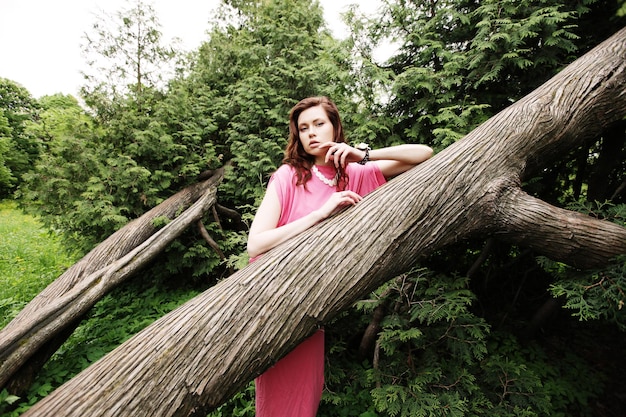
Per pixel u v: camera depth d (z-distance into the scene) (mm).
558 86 1519
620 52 1506
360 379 2172
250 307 1021
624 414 2188
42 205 3336
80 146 3387
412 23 2740
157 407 915
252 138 3672
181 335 993
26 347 1959
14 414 1821
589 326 2986
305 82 3701
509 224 1312
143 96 3816
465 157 1310
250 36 4852
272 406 1188
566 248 1339
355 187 1338
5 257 5145
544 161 1491
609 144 2418
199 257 3652
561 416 2098
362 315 2428
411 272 2102
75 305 2254
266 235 1132
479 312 2992
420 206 1190
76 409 891
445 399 1794
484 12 2318
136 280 3764
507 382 2018
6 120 16219
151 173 3596
